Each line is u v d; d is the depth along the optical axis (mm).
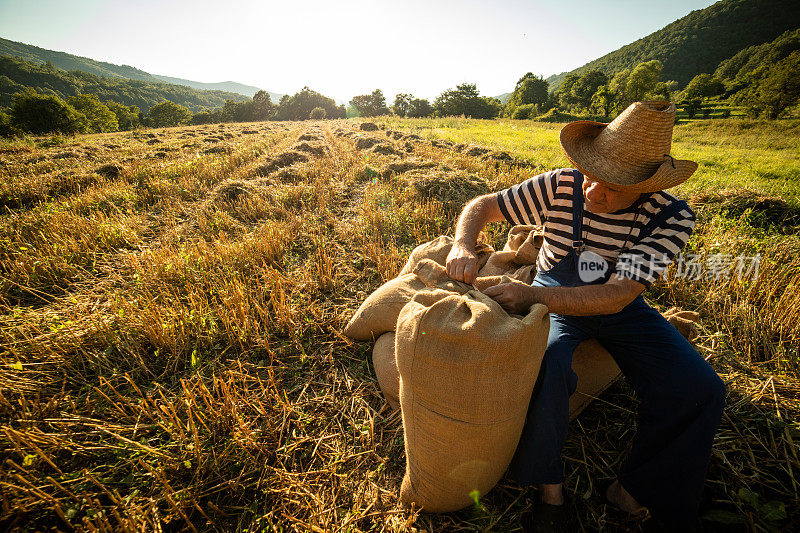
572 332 1685
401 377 1478
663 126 1314
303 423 2051
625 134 1388
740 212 4992
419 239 4230
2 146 12828
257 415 2094
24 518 1539
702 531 1551
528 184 1869
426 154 9227
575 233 1721
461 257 1735
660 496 1478
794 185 6957
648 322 1628
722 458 1812
